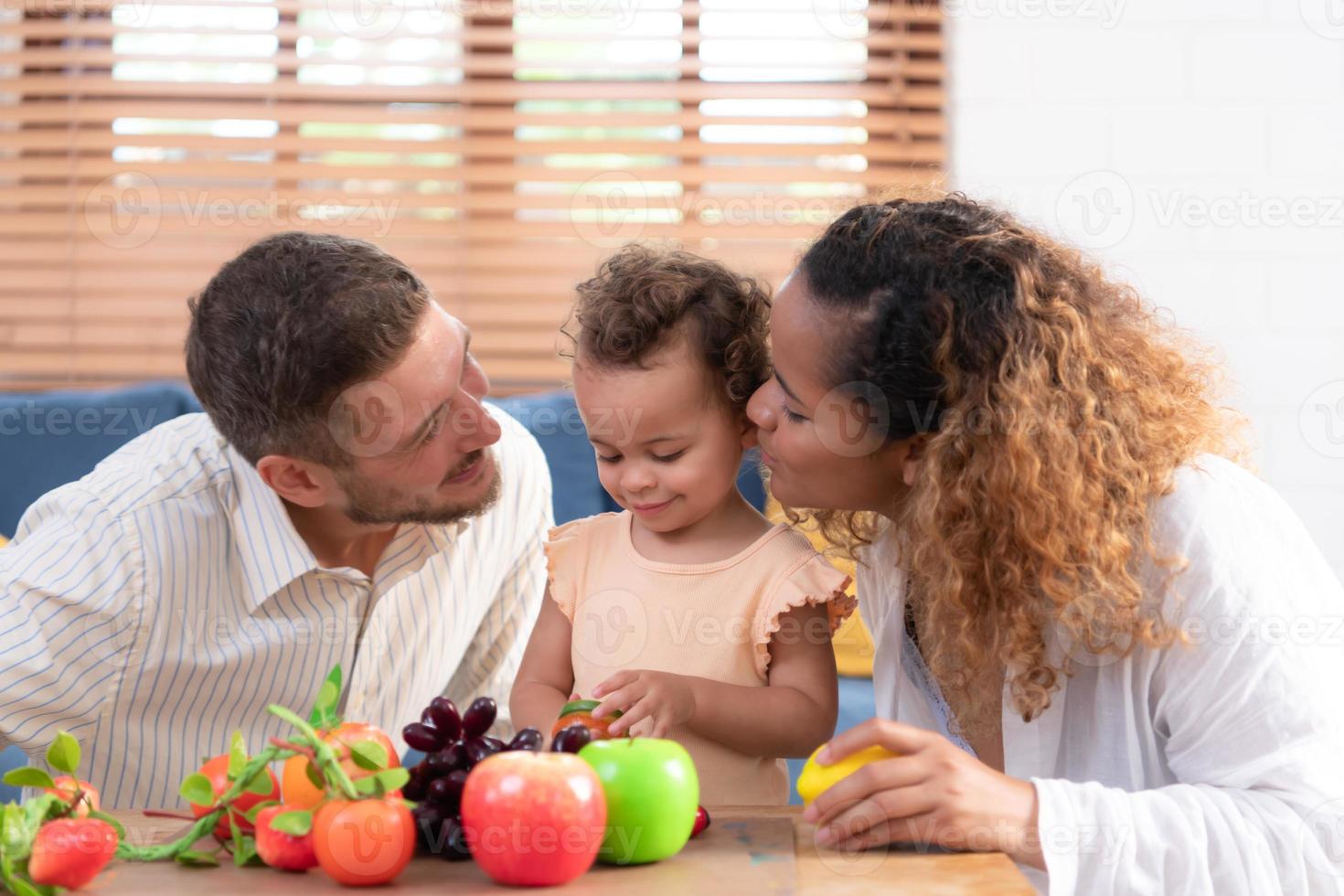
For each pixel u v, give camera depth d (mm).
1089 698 989
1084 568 907
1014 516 916
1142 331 1031
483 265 2588
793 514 1254
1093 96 2449
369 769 714
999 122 2463
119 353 2572
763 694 1062
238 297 1065
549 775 683
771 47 2621
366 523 1160
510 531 1388
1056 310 946
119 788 1207
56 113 2598
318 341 1032
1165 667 930
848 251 958
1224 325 2422
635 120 2598
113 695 1167
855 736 794
